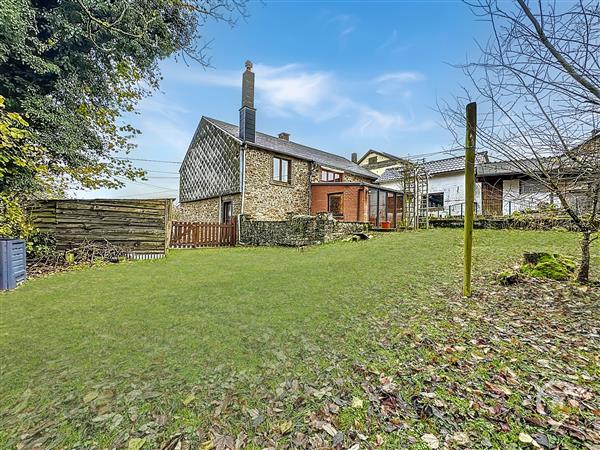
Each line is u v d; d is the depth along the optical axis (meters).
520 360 2.22
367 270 5.43
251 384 1.99
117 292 4.26
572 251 6.09
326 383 2.00
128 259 7.52
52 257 6.75
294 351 2.44
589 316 2.94
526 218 9.42
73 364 2.24
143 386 1.97
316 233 10.32
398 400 1.81
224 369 2.17
